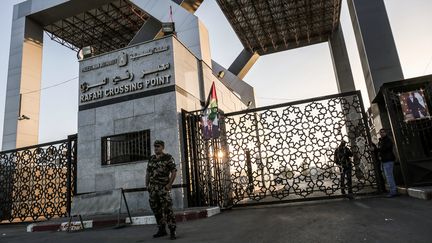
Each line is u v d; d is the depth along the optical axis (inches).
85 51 429.7
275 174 356.2
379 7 532.4
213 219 271.9
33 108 821.2
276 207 326.6
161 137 358.6
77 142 397.7
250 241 161.6
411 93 331.9
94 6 807.1
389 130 398.9
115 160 374.6
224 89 586.6
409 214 202.7
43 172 426.6
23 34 833.5
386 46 512.7
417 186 310.7
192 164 358.3
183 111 370.3
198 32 514.3
